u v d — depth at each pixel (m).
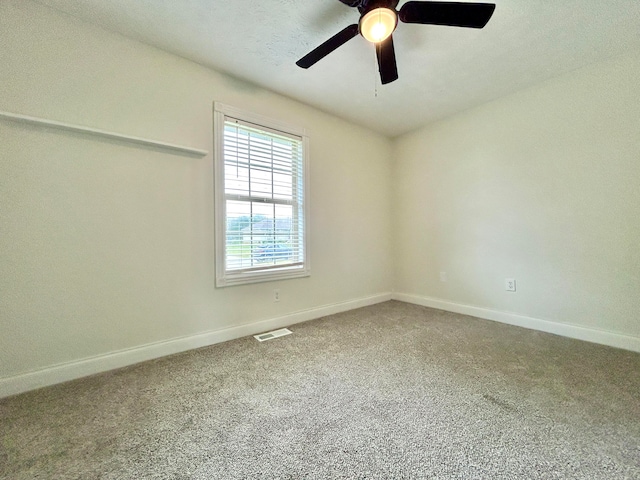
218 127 2.36
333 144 3.28
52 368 1.70
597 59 2.23
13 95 1.60
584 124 2.35
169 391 1.60
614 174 2.22
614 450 1.11
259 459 1.09
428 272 3.59
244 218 2.56
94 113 1.84
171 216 2.15
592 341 2.32
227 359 2.04
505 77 2.48
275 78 2.48
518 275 2.77
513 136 2.78
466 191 3.17
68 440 1.21
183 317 2.21
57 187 1.72
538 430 1.24
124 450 1.14
